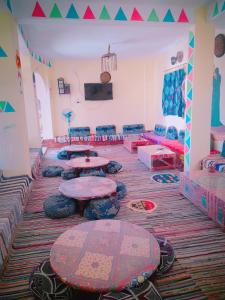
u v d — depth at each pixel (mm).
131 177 4129
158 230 2449
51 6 3080
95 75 6977
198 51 3506
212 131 4199
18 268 1947
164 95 6352
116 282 1354
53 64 6738
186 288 1700
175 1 3162
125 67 7066
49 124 6820
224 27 3701
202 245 2189
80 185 3074
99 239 1755
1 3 2805
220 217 2461
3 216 2182
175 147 4859
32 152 4930
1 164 3234
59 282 1524
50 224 2629
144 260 1525
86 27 3850
